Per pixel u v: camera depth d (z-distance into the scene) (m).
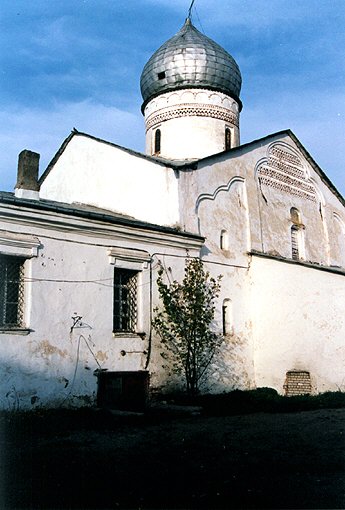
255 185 22.11
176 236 17.61
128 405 15.44
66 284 14.66
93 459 8.68
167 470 7.98
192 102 24.62
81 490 6.99
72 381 14.36
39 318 13.95
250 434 10.91
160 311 16.86
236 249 20.36
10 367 13.20
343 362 21.36
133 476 7.64
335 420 12.24
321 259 25.08
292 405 15.22
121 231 16.06
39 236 14.30
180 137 24.34
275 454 9.03
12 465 8.27
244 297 20.17
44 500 6.60
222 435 10.86
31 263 14.02
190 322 16.67
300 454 9.00
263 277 20.33
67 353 14.38
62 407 14.00
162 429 11.62
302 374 20.16
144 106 26.20
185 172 18.84
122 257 16.03
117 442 10.15
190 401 15.63
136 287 16.56
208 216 19.47
